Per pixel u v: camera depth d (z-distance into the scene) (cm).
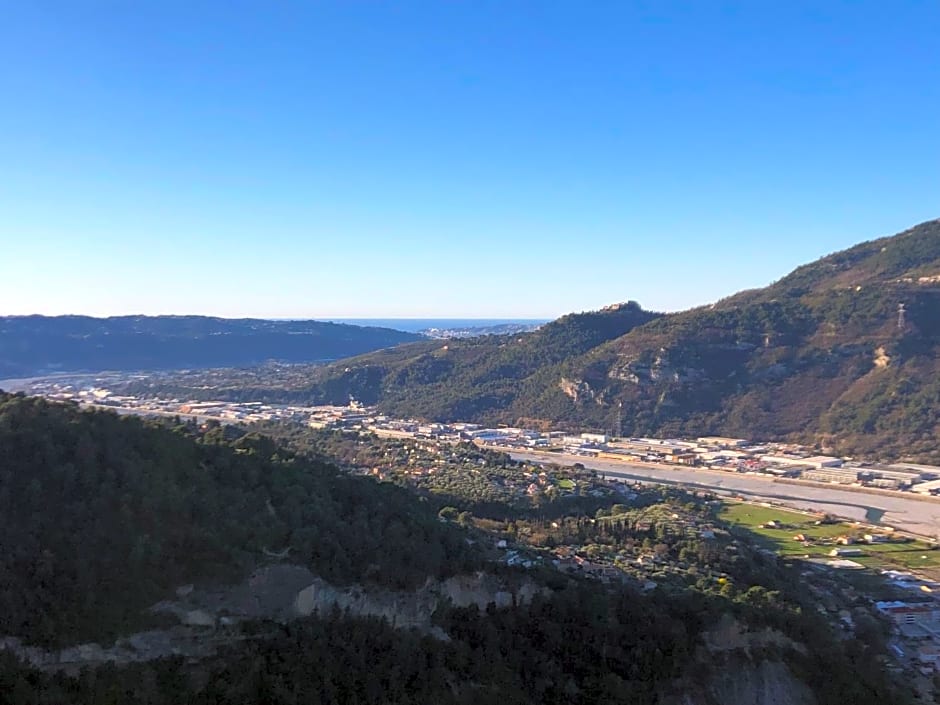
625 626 7800
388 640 6650
